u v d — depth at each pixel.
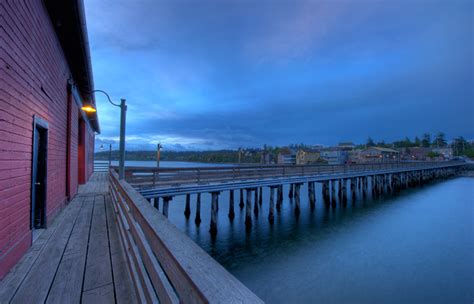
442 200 18.97
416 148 71.88
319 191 25.11
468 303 5.52
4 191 2.42
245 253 8.44
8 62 2.49
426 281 6.47
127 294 2.06
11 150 2.59
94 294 2.07
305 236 10.13
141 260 1.79
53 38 4.37
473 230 10.96
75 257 2.89
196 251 0.92
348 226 11.56
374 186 21.58
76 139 7.71
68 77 5.98
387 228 11.27
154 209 1.79
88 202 6.48
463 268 7.18
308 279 6.62
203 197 20.47
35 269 2.56
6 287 2.19
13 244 2.65
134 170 8.12
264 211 14.72
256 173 12.16
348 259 7.88
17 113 2.75
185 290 0.74
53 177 4.61
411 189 26.00
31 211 3.23
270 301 5.70
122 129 5.82
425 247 8.89
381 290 6.05
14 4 2.64
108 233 3.84
